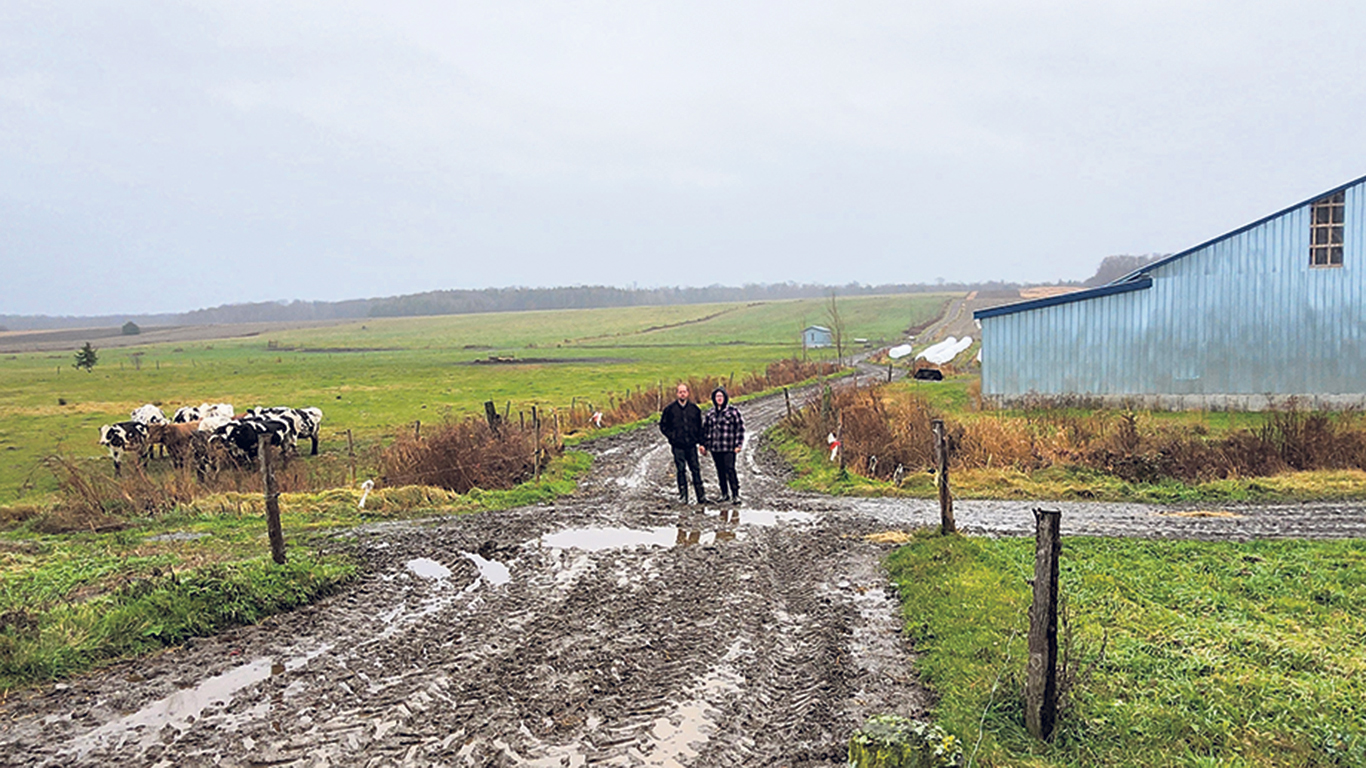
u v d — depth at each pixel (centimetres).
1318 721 585
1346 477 1634
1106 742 564
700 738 600
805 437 2248
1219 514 1385
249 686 701
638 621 859
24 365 9588
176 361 9888
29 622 774
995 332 2794
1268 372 2573
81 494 1513
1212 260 2597
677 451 1535
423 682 705
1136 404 2678
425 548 1188
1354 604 869
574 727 618
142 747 593
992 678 651
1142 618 810
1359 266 2509
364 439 2966
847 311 15800
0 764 568
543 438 2234
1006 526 1303
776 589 965
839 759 562
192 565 1081
